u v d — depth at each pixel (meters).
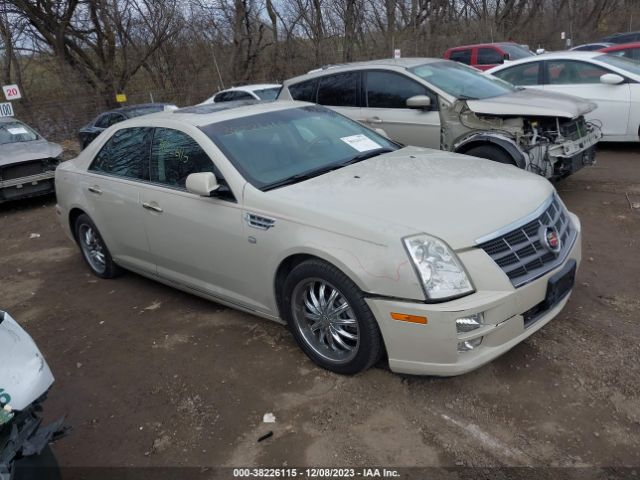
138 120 4.86
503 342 3.00
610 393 3.08
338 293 3.25
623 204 6.17
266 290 3.70
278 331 4.08
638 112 8.00
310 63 22.52
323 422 3.08
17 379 2.14
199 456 2.95
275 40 22.31
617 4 30.03
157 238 4.45
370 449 2.85
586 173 7.58
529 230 3.19
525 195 3.42
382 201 3.34
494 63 15.05
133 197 4.57
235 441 3.02
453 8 26.17
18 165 9.03
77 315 4.83
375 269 2.99
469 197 3.35
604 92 8.27
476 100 6.32
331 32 22.98
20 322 4.83
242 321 4.31
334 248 3.15
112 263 5.38
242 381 3.53
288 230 3.40
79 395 3.62
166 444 3.06
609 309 3.95
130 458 2.99
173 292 5.06
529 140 5.98
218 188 3.81
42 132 17.05
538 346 3.55
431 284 2.88
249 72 22.03
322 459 2.82
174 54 21.30
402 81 6.89
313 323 3.53
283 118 4.52
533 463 2.67
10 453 2.03
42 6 18.58
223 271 3.98
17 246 7.27
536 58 9.03
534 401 3.07
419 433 2.92
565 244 3.45
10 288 5.71
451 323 2.85
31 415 2.20
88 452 3.08
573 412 2.97
